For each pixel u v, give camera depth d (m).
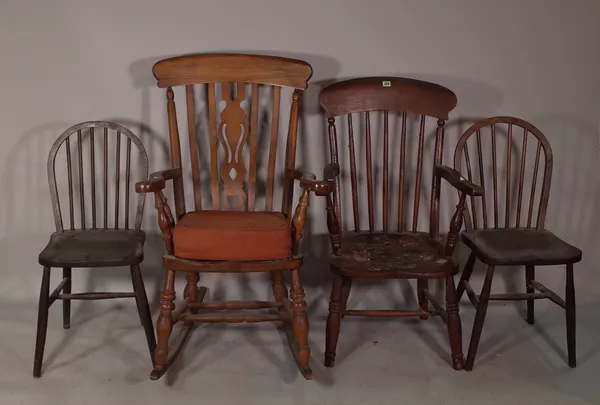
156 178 1.96
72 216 2.34
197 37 2.40
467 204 2.58
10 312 2.53
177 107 2.46
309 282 2.61
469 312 2.63
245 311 2.59
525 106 2.52
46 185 2.50
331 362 2.19
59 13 2.36
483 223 2.44
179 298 2.59
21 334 2.38
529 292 2.47
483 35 2.45
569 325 2.19
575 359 2.23
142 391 2.04
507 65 2.48
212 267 2.00
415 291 2.61
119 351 2.28
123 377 2.12
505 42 2.46
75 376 2.11
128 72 2.42
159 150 2.49
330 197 2.11
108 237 2.23
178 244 2.01
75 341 2.34
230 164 2.32
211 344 2.34
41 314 2.08
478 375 2.16
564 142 2.56
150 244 2.57
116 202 2.35
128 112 2.46
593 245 2.65
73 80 2.42
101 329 2.44
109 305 2.60
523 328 2.51
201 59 2.23
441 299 2.64
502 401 2.01
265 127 2.48
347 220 2.58
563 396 2.04
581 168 2.58
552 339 2.42
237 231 2.01
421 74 2.47
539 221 2.37
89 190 2.51
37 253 2.56
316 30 2.41
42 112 2.44
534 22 2.44
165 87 2.24
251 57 2.24
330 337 2.17
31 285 2.58
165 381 2.10
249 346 2.33
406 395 2.04
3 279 2.57
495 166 2.38
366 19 2.41
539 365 2.23
